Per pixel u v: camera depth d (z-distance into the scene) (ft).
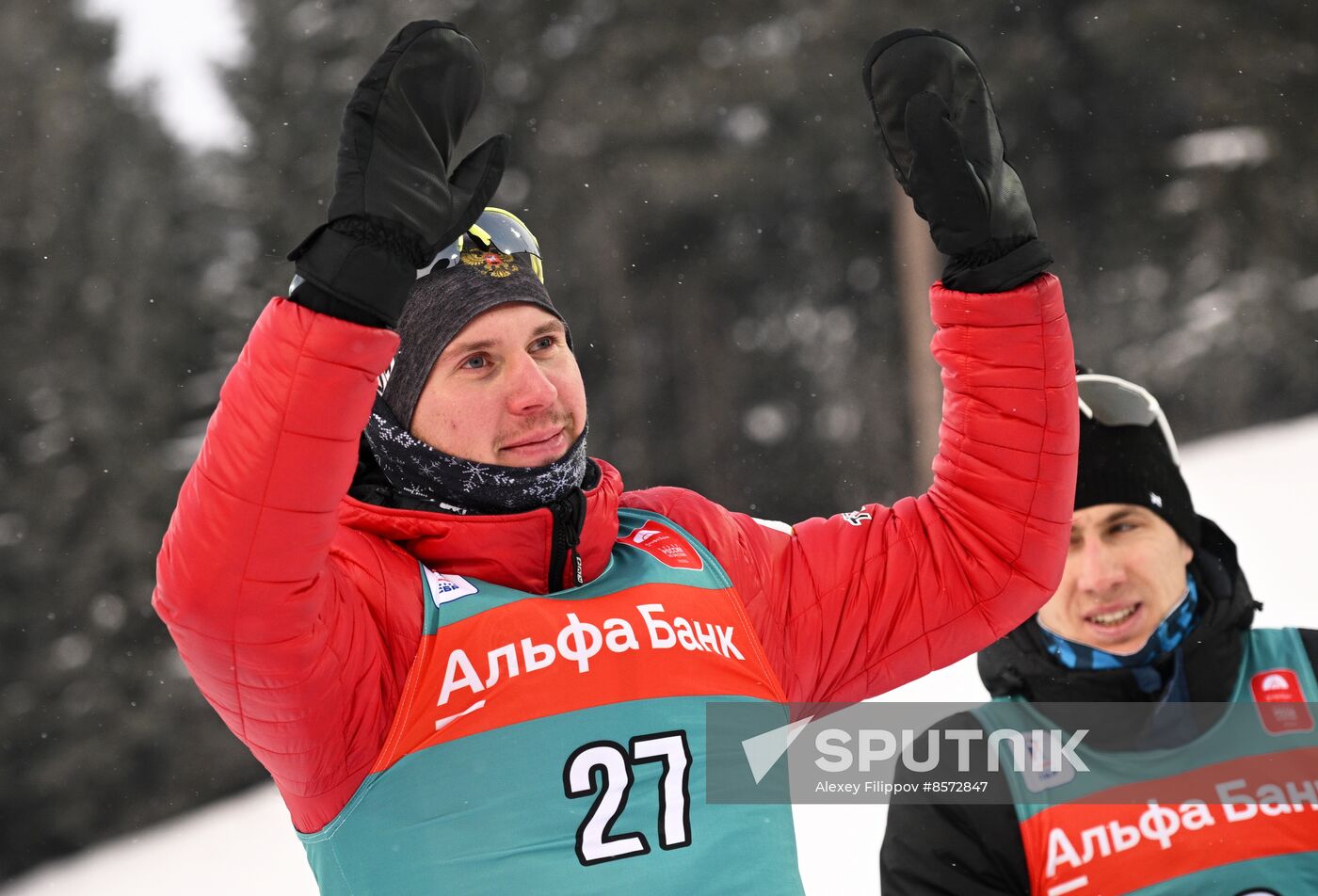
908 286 247.09
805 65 256.11
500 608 22.72
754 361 284.20
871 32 249.34
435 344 23.65
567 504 23.66
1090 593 34.71
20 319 255.70
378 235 20.03
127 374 251.39
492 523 23.27
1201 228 252.83
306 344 19.67
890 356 274.98
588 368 275.18
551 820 21.58
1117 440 35.60
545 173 270.87
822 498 277.64
